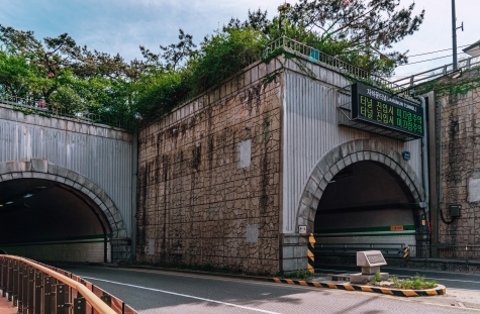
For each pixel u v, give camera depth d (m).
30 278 7.23
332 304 9.77
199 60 20.28
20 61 25.44
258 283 14.09
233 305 9.73
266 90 16.70
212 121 19.64
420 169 21.70
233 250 17.34
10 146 20.09
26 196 26.89
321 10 28.88
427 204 21.50
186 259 20.11
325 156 16.94
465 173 20.52
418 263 20.27
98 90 26.58
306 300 10.38
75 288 4.46
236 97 18.33
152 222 23.19
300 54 16.67
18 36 32.19
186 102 21.55
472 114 20.56
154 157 23.78
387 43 29.17
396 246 22.16
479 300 10.20
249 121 17.41
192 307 9.49
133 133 25.33
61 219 29.41
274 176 15.77
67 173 21.97
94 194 22.94
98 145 23.56
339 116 17.80
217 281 14.79
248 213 16.80
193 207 20.14
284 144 15.59
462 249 20.06
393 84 20.72
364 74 19.61
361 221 24.22
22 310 7.85
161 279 15.58
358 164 20.38
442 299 10.27
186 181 20.92
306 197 16.00
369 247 23.53
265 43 17.84
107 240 24.53
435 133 21.89
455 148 21.06
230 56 18.17
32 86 25.45
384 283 12.16
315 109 16.92
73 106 25.45
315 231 27.08
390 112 18.64
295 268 15.20
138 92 25.36
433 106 22.00
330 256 25.59
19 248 39.69
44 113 21.58
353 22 28.84
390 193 21.97
